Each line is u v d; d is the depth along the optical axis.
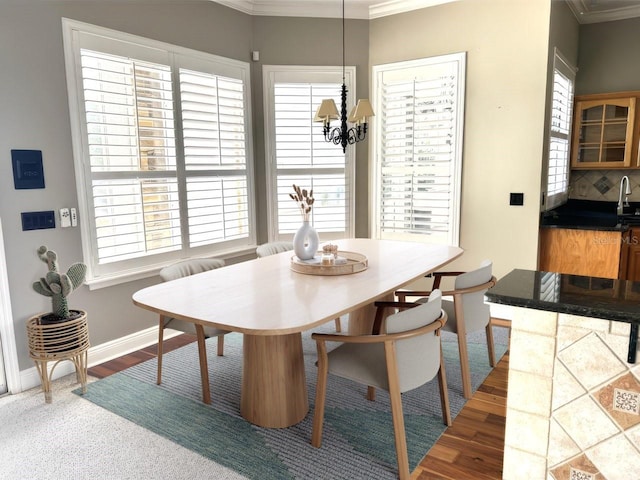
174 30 3.54
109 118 3.17
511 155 3.84
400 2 4.12
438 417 2.49
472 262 4.14
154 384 2.89
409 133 4.27
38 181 2.80
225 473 2.05
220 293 2.33
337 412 2.55
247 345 2.42
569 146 4.64
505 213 3.92
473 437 2.30
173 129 3.56
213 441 2.29
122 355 3.35
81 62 2.97
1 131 2.62
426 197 4.27
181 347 3.50
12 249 2.72
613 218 4.17
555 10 3.68
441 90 4.07
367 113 2.88
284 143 4.39
